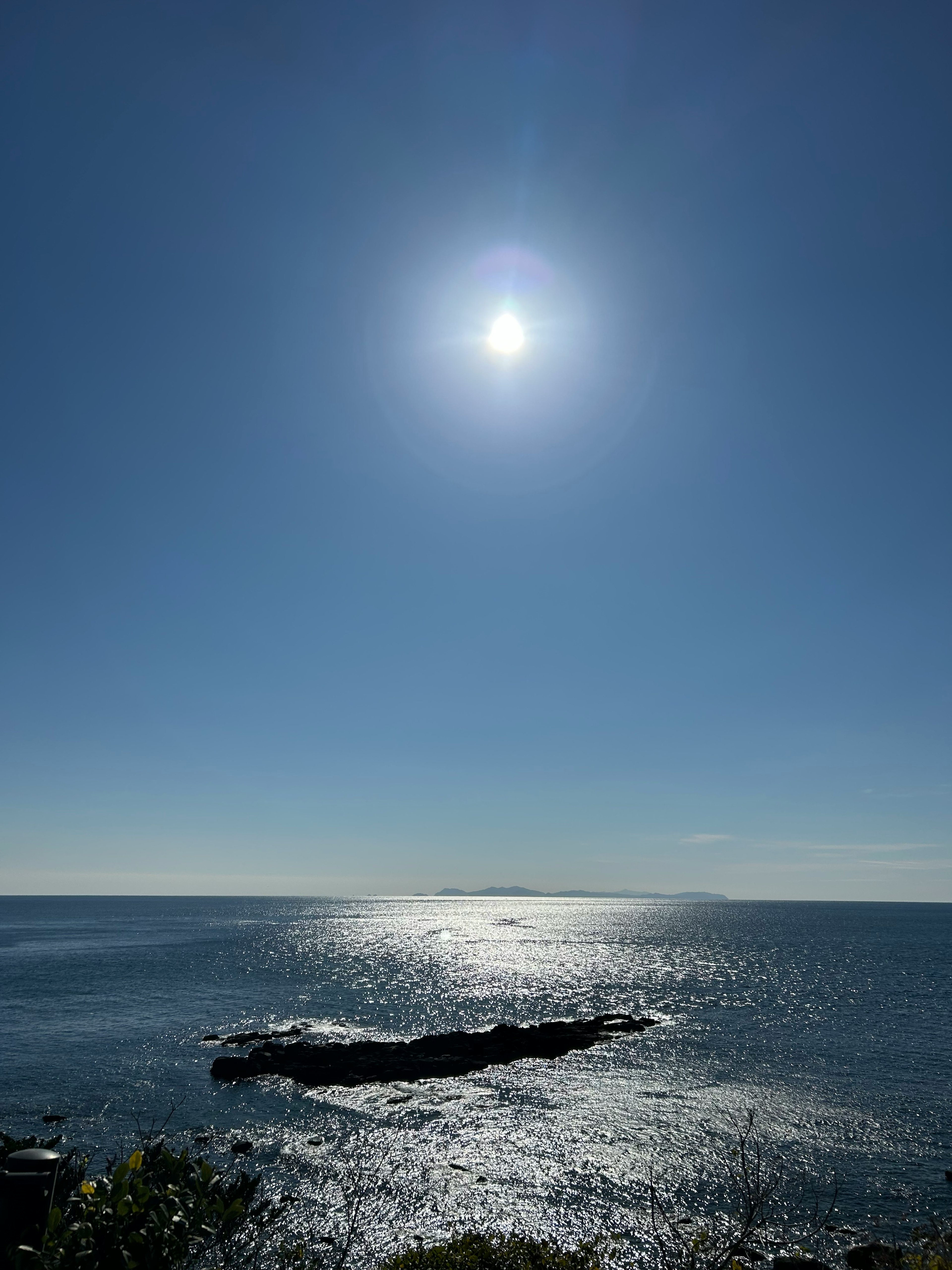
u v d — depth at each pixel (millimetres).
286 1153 26453
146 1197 8273
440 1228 20922
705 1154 26438
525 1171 24969
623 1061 39656
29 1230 7465
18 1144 9211
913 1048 42500
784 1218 21609
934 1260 11664
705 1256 16922
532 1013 55281
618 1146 27219
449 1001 60344
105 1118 29875
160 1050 41688
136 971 76875
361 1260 18828
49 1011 53469
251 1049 42531
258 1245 11266
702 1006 57688
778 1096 33156
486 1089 34562
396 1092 34000
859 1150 26703
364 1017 53531
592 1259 11969
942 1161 25734
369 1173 24734
